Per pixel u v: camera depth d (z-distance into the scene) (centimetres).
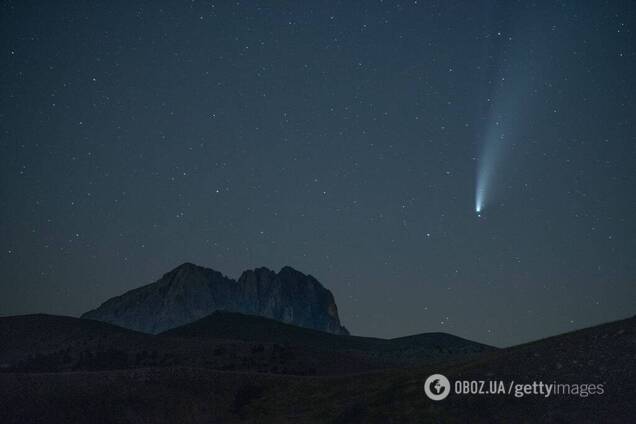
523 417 2958
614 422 2764
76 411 3834
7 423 3609
